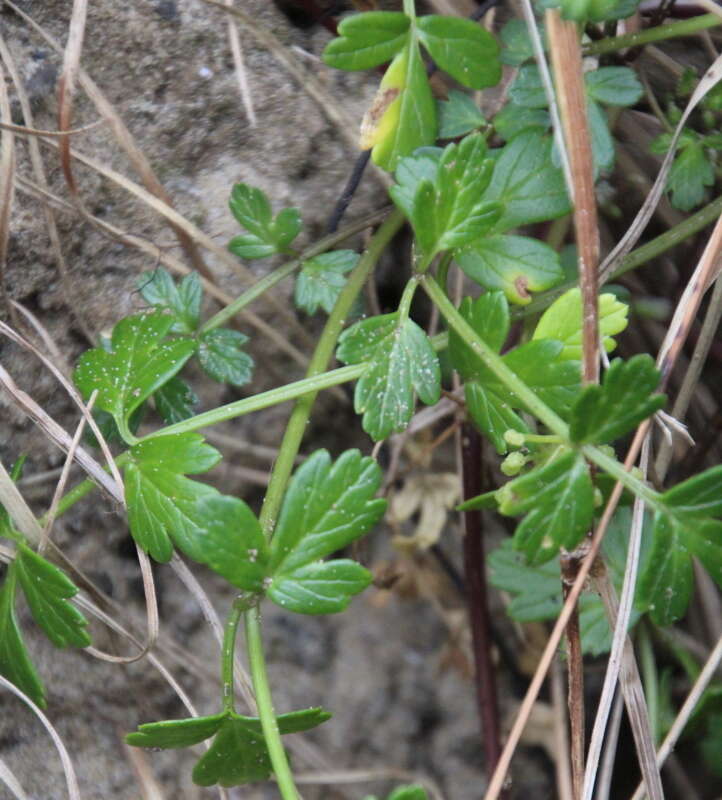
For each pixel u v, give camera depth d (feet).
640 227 1.19
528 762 1.46
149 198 1.23
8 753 1.27
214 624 1.15
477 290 1.35
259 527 1.05
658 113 1.25
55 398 1.25
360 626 1.49
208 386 1.33
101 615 1.16
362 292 1.32
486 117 1.25
